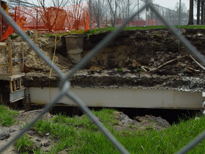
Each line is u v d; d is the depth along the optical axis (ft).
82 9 49.49
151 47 41.57
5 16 3.70
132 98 33.09
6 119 16.69
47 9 48.14
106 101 33.68
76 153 11.68
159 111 33.96
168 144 12.35
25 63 36.99
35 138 13.83
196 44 40.34
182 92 31.86
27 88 34.71
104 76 34.01
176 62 38.50
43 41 41.32
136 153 11.36
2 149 3.99
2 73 30.96
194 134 14.35
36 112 20.38
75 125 16.72
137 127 18.35
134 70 39.29
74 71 3.35
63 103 34.01
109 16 53.67
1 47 30.73
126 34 42.73
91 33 44.11
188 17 55.01
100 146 12.09
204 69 32.35
